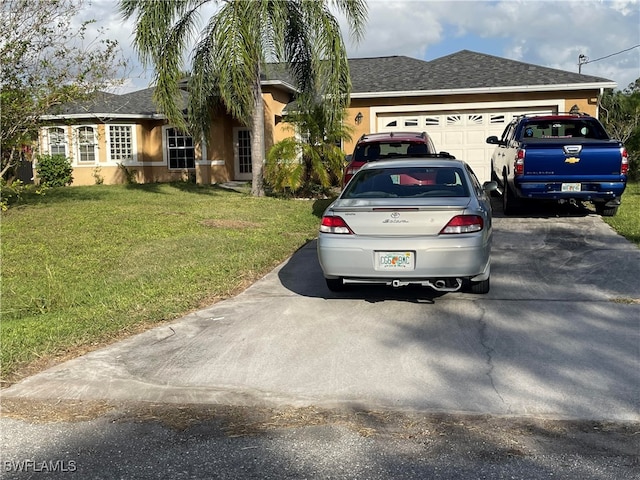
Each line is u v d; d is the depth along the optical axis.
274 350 5.38
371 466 3.49
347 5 15.05
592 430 3.86
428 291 7.17
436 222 6.13
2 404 4.44
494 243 9.91
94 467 3.56
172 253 9.55
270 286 7.61
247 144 23.58
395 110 18.53
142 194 18.27
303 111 16.78
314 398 4.42
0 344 5.57
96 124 23.50
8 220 12.75
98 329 5.99
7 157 14.36
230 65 14.09
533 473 3.38
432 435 3.84
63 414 4.27
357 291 7.25
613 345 5.29
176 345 5.57
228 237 10.92
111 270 8.60
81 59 13.36
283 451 3.68
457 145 18.30
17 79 12.92
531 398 4.32
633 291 6.95
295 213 13.96
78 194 18.20
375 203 6.51
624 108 23.11
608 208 11.87
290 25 16.12
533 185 11.22
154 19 14.62
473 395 4.40
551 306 6.46
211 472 3.47
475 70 19.22
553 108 17.61
